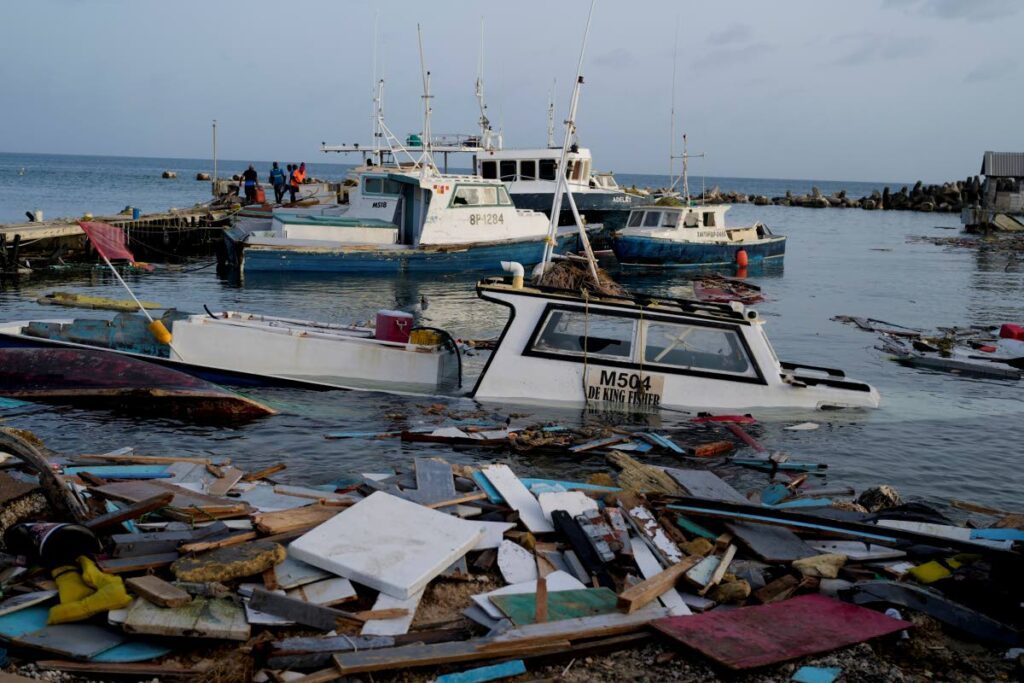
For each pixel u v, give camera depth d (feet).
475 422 33.35
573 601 18.31
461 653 16.10
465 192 91.25
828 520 22.07
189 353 37.68
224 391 33.58
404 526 20.33
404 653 15.96
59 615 16.48
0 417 33.12
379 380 37.50
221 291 77.87
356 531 19.84
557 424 33.37
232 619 16.66
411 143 110.73
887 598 18.99
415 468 25.30
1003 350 55.67
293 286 81.15
